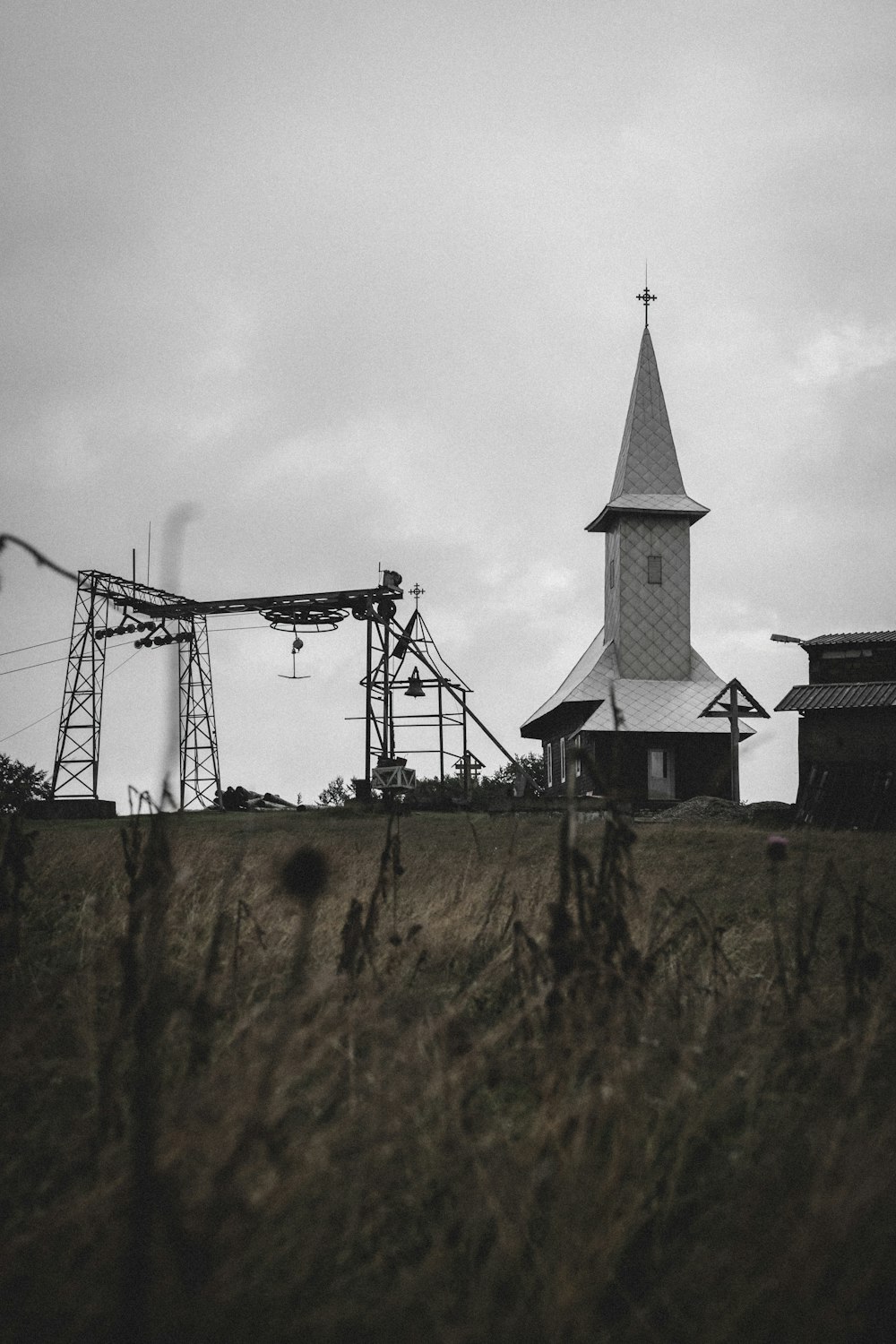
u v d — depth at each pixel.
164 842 5.88
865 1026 5.83
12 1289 3.65
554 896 9.23
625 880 6.25
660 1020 5.80
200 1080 4.57
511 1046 5.70
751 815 33.72
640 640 48.03
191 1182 3.83
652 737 43.94
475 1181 4.15
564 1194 3.89
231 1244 3.54
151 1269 3.37
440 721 47.78
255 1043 4.73
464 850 15.66
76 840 15.03
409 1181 4.38
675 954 7.56
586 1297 3.50
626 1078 4.66
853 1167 3.91
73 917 9.38
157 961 5.62
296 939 7.83
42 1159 4.63
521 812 34.03
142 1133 3.35
